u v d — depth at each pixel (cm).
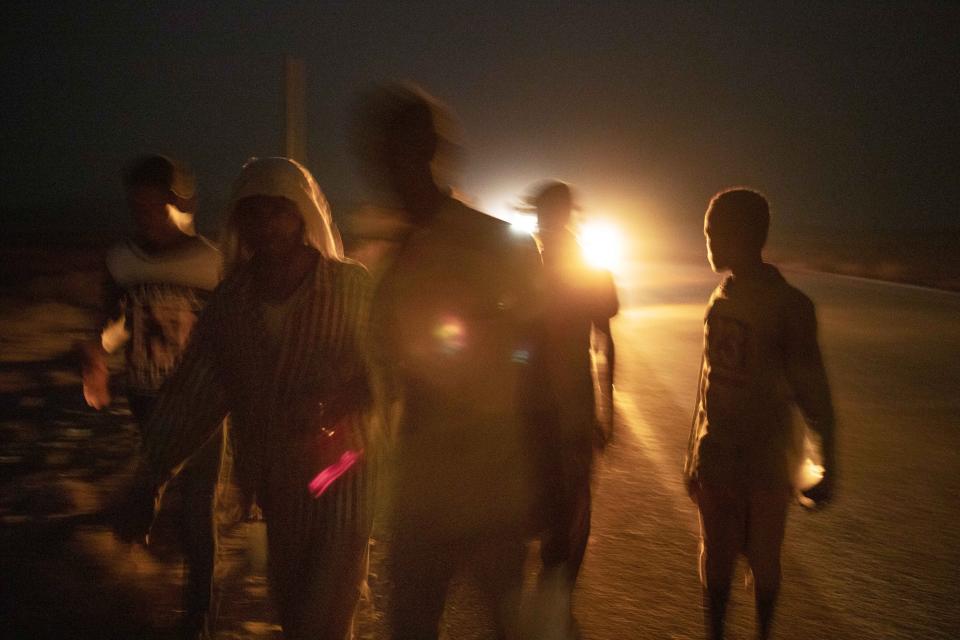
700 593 521
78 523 596
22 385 1054
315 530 326
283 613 337
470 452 297
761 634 405
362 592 333
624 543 602
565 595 394
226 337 334
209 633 429
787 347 382
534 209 447
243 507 340
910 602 517
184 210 442
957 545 607
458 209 303
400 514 304
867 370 1298
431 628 305
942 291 2609
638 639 463
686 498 701
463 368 297
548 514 307
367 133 304
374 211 311
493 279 297
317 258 334
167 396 341
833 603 515
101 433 843
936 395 1120
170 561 543
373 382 324
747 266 389
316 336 327
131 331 435
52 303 1827
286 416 328
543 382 304
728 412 388
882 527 641
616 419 992
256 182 329
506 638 313
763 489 386
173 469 346
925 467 802
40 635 451
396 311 306
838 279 3072
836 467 383
